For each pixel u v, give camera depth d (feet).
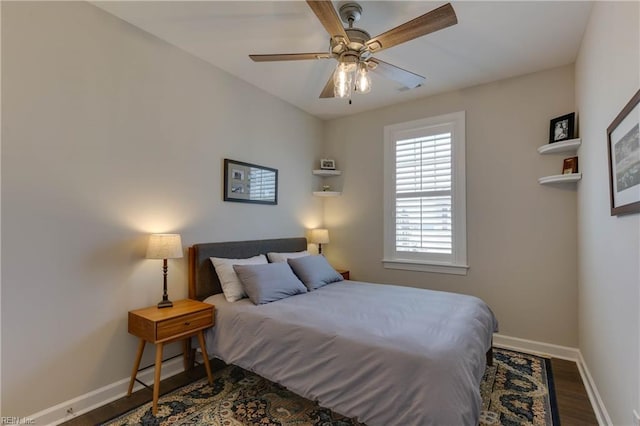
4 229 5.89
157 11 7.33
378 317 6.81
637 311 4.63
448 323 6.39
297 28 7.93
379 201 13.09
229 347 7.55
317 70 10.14
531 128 10.09
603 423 6.25
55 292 6.50
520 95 10.28
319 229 13.87
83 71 6.96
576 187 9.38
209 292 9.16
